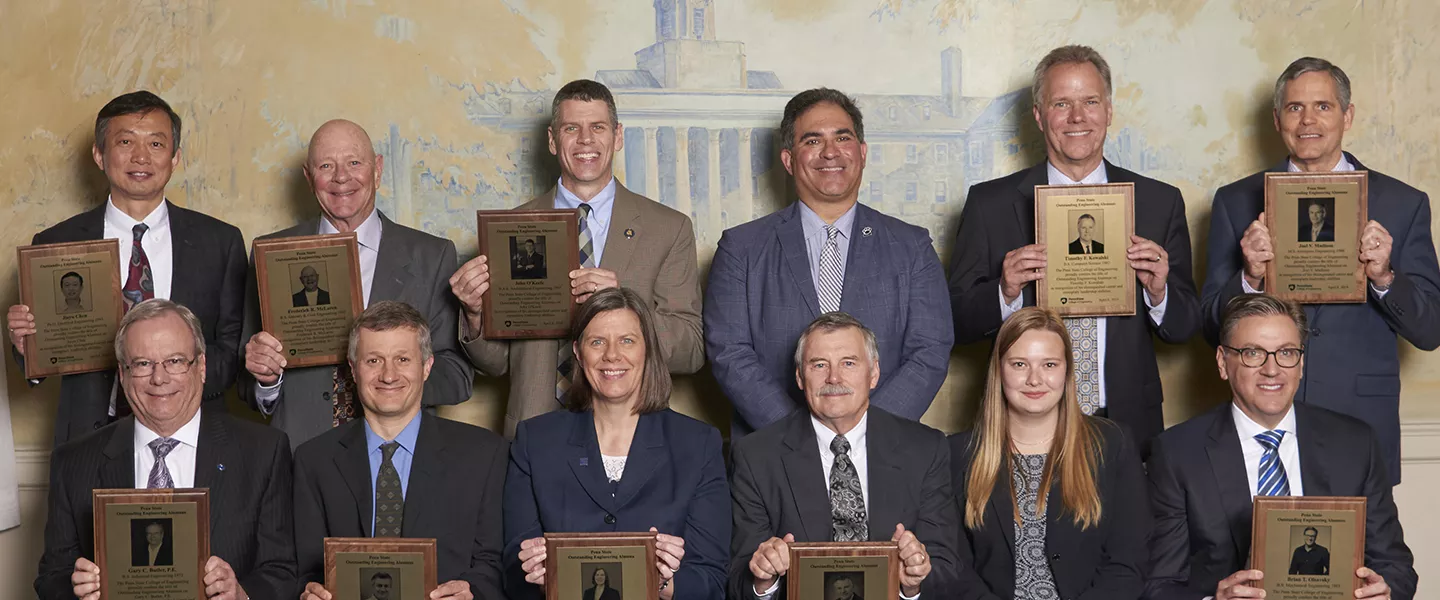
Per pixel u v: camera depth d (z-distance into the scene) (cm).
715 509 350
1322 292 394
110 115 397
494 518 351
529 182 477
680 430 358
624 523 343
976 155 492
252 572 343
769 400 380
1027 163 492
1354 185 390
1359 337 407
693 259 413
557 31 475
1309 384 408
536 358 399
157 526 319
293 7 468
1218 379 489
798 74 485
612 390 348
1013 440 359
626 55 478
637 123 479
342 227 403
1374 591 323
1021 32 490
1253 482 360
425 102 473
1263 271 395
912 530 346
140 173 395
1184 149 490
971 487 355
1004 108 491
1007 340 354
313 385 389
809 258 401
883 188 489
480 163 476
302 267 377
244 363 400
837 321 351
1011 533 349
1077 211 390
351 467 349
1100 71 409
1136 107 490
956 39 489
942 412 494
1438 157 492
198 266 402
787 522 349
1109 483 351
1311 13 489
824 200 403
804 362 349
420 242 409
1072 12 489
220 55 467
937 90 489
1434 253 414
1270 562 329
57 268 376
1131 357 400
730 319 396
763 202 486
